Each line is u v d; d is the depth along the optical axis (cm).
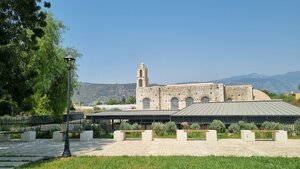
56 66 3562
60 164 1130
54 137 2075
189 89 6556
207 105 4072
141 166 1055
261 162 1099
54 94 3744
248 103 3922
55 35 3600
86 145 1797
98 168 1032
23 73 1672
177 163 1094
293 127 2439
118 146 1728
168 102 6744
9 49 1565
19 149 1656
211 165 1042
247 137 1897
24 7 1600
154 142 1906
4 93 1596
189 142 1881
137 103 7075
